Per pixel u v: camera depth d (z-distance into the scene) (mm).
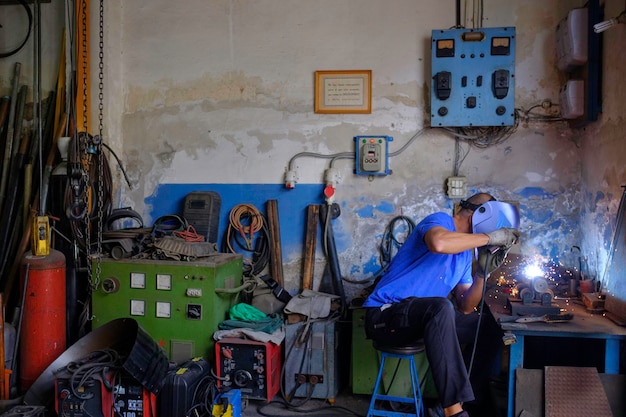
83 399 2678
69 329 3545
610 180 3049
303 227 3828
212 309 3242
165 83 3979
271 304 3600
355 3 3742
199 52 3934
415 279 2873
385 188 3729
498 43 3459
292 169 3822
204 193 3840
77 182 3449
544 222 3574
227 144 3912
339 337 3463
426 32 3668
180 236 3510
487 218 2762
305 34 3805
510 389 2605
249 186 3889
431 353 2518
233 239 3906
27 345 3182
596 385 2516
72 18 3895
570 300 3109
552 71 3539
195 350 3273
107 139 3895
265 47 3852
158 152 3994
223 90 3910
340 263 3777
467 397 2453
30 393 2906
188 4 3939
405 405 3248
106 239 3506
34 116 4082
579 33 3225
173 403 2689
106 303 3383
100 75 3891
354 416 3180
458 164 3650
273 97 3848
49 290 3199
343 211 3775
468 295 2902
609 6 3074
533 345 3357
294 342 3355
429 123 3672
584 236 3449
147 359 2664
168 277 3287
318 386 3340
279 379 3430
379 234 3740
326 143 3791
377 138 3686
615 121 2982
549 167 3564
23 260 3213
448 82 3484
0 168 4074
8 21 4086
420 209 3697
